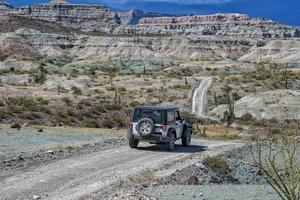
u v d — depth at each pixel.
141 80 126.06
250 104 83.44
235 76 130.88
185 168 20.27
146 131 25.30
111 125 53.28
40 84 111.81
